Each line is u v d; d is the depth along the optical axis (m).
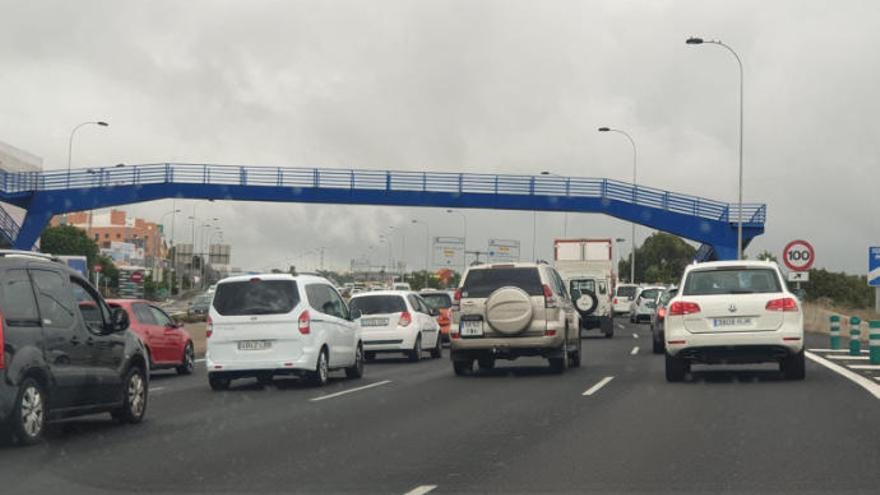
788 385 15.80
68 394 10.87
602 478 8.12
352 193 56.53
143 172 55.94
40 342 10.44
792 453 9.24
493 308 19.00
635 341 34.53
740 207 45.94
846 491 7.50
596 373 19.53
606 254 39.84
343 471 8.62
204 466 8.98
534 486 7.84
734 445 9.75
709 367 20.25
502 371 20.92
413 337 25.53
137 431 11.58
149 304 21.56
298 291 17.69
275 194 56.28
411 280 142.38
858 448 9.51
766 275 16.39
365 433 11.09
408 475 8.39
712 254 58.84
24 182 55.59
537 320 19.05
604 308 37.59
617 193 55.47
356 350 19.91
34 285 10.63
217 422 12.41
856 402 13.37
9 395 9.90
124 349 12.19
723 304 16.08
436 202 56.66
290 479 8.27
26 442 10.22
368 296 25.77
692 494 7.46
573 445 9.92
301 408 13.98
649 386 16.22
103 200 55.72
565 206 55.97
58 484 8.14
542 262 19.98
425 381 18.56
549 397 14.77
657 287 51.28
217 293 17.80
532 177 56.28
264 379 20.17
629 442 10.05
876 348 20.28
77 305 11.42
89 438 10.98
